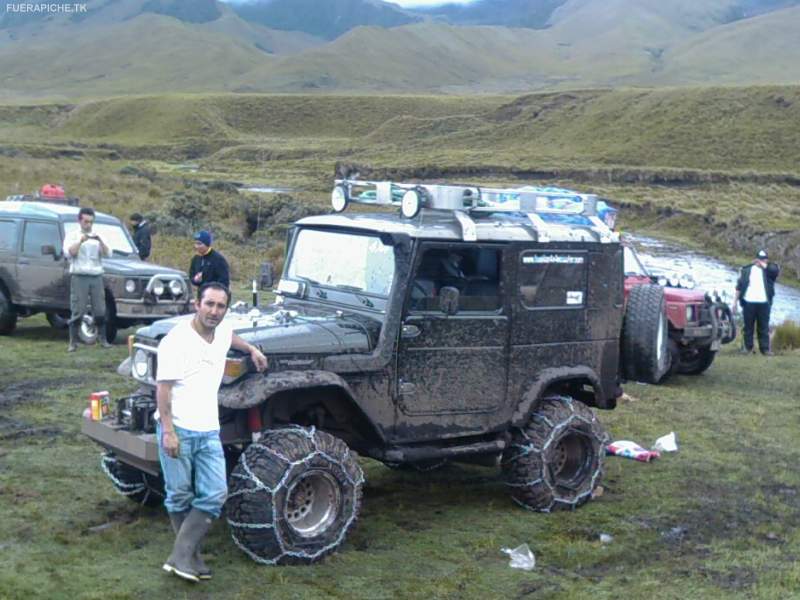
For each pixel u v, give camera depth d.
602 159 95.25
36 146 119.19
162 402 5.46
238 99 175.38
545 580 5.91
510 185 77.19
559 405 7.20
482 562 6.18
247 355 5.87
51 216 14.26
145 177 48.53
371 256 6.70
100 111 175.88
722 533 6.90
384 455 6.49
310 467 5.89
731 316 14.23
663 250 40.84
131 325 14.02
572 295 7.24
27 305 14.25
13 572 5.65
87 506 6.95
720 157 90.31
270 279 7.33
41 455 8.16
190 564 5.61
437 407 6.68
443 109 160.12
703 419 10.69
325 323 6.38
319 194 54.28
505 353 6.93
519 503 7.25
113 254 14.66
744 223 42.88
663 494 7.78
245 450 5.95
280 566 5.87
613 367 7.56
